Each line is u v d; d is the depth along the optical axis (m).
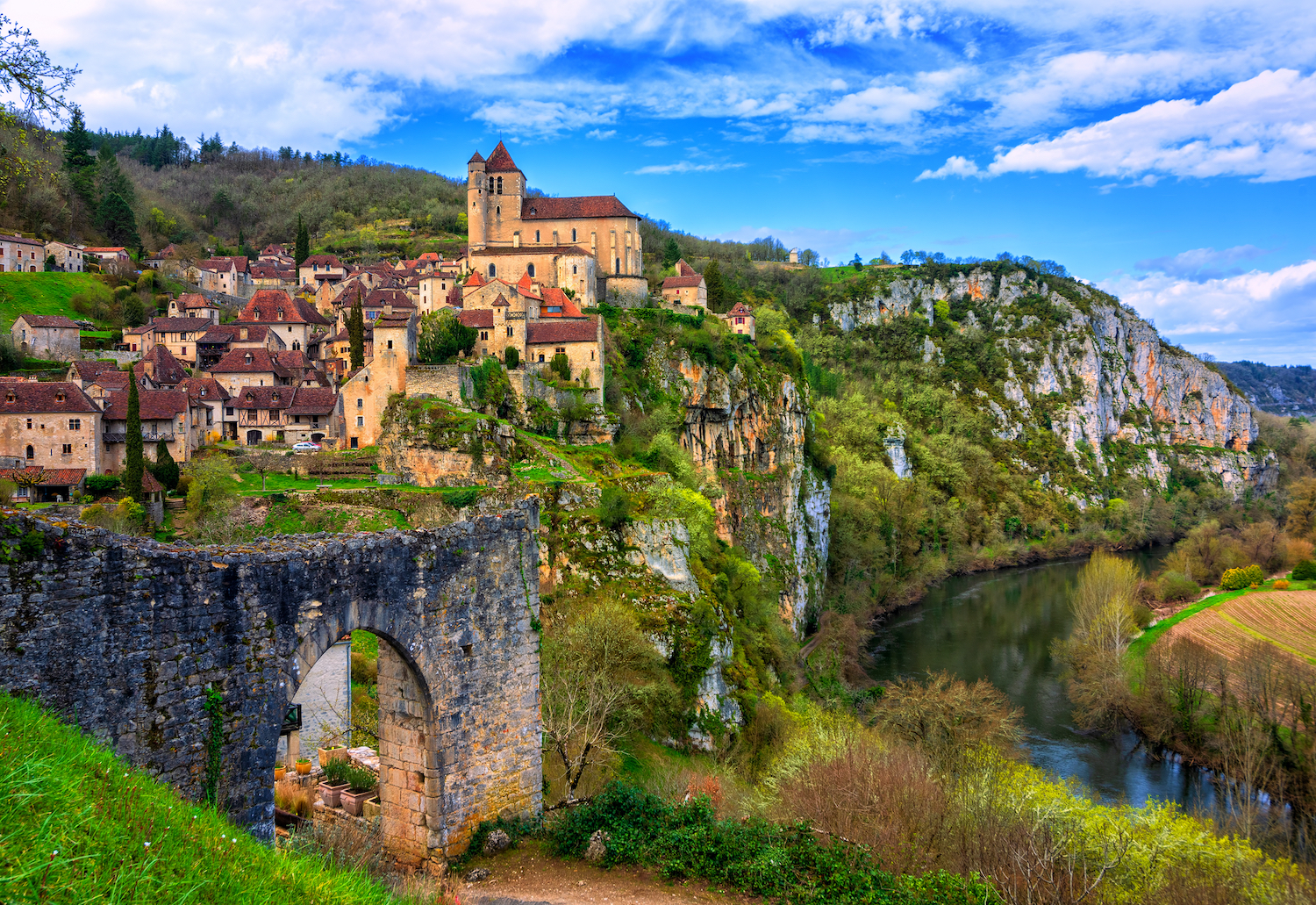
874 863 28.16
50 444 76.88
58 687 17.08
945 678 71.25
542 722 40.22
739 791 47.09
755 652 76.19
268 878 14.93
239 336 124.69
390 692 26.36
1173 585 108.44
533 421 97.50
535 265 128.25
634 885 25.69
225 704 19.83
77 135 182.88
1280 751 62.06
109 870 12.16
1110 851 38.59
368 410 93.38
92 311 133.50
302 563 21.58
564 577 67.62
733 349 135.12
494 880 25.16
